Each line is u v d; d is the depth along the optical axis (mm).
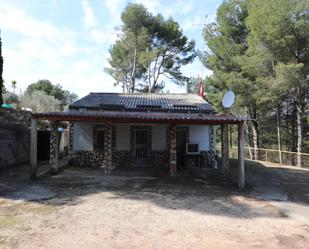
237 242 5340
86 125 16219
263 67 20078
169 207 7699
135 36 29578
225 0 23734
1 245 4973
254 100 22203
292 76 17375
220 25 24203
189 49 31438
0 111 15906
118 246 5031
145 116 11648
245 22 21938
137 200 8383
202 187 10586
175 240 5375
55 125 13055
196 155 16031
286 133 27156
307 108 21328
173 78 32969
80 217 6680
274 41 18047
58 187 10008
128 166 15992
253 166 18266
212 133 16672
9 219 6422
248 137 29438
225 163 14125
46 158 18219
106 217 6723
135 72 31906
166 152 16453
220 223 6465
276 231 6000
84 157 16031
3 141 14273
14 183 10555
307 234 5844
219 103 24938
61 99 53812
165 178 12273
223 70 24609
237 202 8516
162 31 29891
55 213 6965
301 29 17453
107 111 15539
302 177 13680
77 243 5133
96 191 9477
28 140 17484
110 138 13227
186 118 11508
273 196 9477
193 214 7121
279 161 20828
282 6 17312
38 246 4965
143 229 5945
